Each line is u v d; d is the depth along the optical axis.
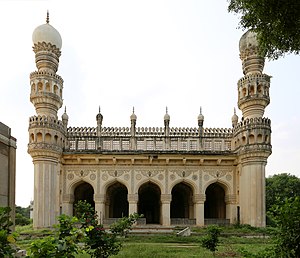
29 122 18.98
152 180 20.59
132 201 20.39
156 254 9.94
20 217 31.73
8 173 6.09
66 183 20.44
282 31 5.55
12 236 3.31
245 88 19.95
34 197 18.45
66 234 4.06
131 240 14.59
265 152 18.70
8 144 6.12
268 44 6.10
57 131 19.28
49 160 18.72
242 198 19.44
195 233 16.88
